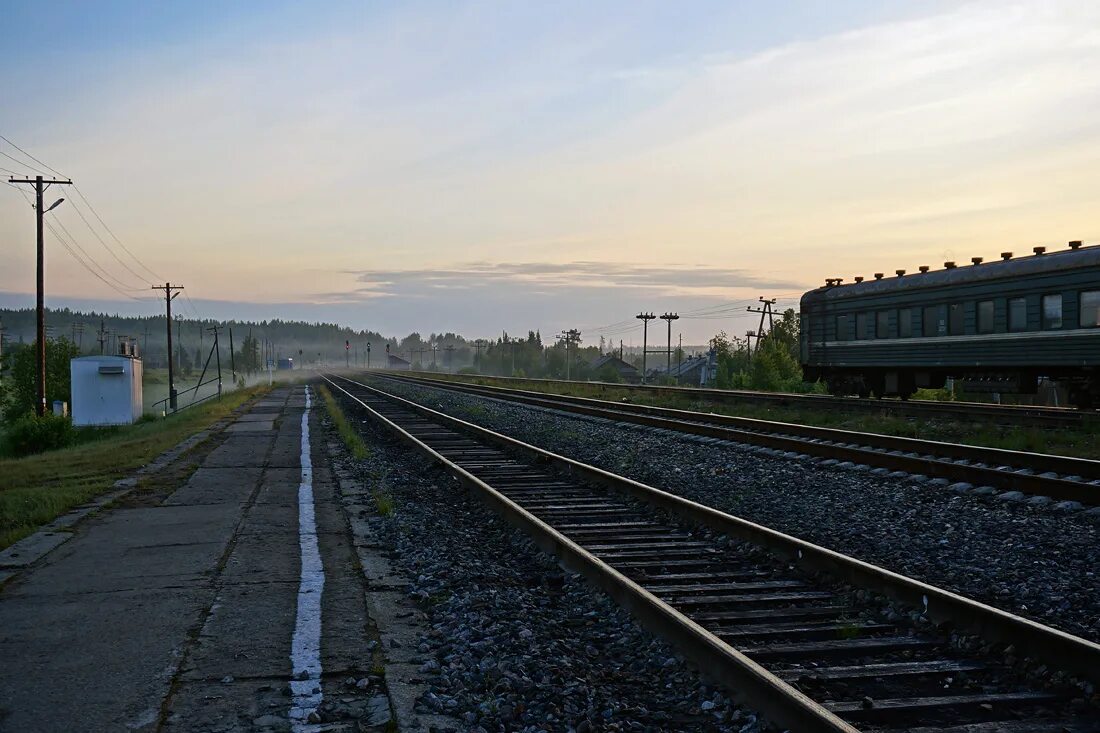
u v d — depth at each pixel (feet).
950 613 21.09
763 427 69.92
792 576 26.84
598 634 21.76
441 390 175.73
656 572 28.07
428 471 52.80
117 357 140.67
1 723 15.79
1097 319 64.59
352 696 17.28
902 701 16.88
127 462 59.52
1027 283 70.79
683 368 472.85
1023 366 71.67
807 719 14.75
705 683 17.88
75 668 18.69
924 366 82.89
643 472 51.85
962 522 34.55
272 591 25.09
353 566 28.30
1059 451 53.06
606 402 107.76
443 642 20.63
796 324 271.69
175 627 21.59
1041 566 27.73
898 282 86.53
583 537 33.24
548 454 55.16
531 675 18.54
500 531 34.78
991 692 17.61
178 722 15.92
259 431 87.56
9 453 93.86
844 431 59.62
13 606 23.47
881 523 35.32
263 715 16.29
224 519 36.99
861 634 21.36
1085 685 17.22
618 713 16.75
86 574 27.14
